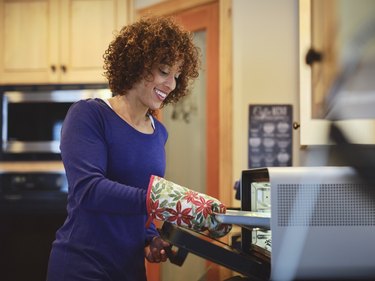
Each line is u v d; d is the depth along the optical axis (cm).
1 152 264
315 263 69
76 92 260
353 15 62
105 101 106
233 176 215
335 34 64
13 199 256
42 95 262
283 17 209
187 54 109
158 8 254
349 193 70
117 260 100
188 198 82
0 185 263
